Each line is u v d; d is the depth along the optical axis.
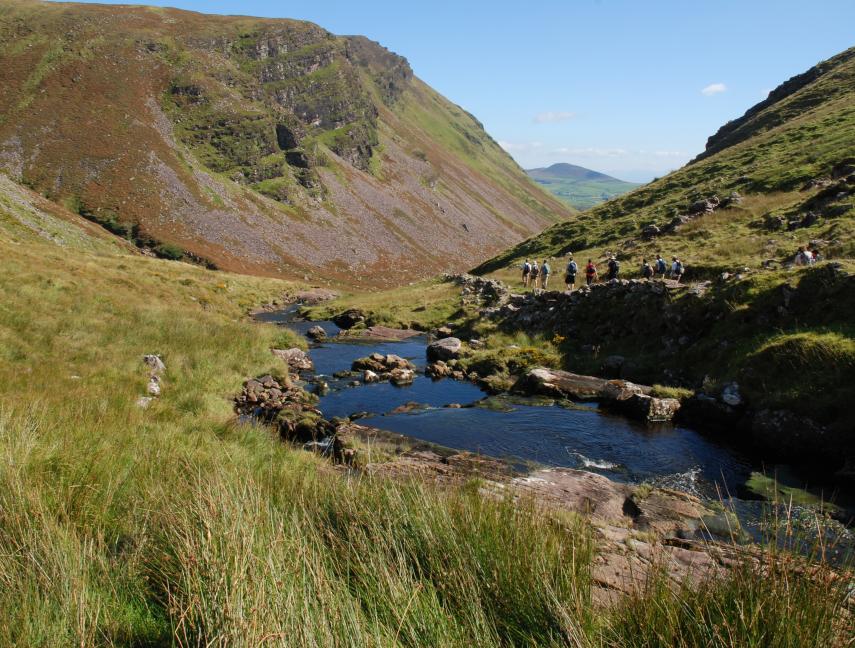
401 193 186.75
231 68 148.12
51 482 4.63
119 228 91.81
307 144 155.12
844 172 30.16
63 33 126.44
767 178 35.88
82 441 5.97
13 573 3.04
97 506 4.51
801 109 53.56
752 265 21.50
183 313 24.03
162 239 90.88
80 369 13.48
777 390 12.90
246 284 57.56
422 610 3.01
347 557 3.55
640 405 14.79
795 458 11.74
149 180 103.69
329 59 193.25
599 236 42.00
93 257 37.34
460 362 21.73
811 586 2.95
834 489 10.05
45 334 15.48
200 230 99.31
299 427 12.98
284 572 3.01
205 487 4.22
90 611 2.78
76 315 18.27
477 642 2.86
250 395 15.75
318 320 40.59
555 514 5.55
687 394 15.12
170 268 47.50
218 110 129.50
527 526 4.28
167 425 8.98
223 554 3.04
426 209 185.12
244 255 99.19
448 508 4.44
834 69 60.88
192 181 110.00
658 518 8.27
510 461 11.05
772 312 15.72
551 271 36.34
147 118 118.12
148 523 4.14
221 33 163.62
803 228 25.03
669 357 17.86
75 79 117.19
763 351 14.03
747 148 47.47
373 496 4.57
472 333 25.98
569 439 13.02
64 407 8.05
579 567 3.83
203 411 12.44
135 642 2.91
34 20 127.75
